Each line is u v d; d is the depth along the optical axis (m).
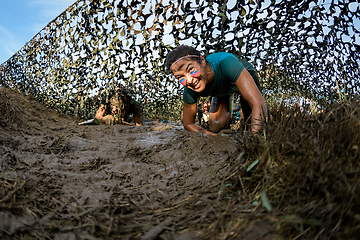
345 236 0.73
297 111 1.69
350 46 2.70
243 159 1.54
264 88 3.56
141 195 1.52
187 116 2.95
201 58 2.31
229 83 2.52
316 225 0.81
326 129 1.24
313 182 0.94
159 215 1.22
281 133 1.38
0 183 1.42
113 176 1.87
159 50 2.91
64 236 1.04
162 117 6.31
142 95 3.82
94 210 1.28
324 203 0.86
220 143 2.28
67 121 4.88
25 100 4.93
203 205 1.21
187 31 2.62
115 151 2.50
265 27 2.58
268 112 1.81
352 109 1.34
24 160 1.93
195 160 2.05
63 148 2.48
